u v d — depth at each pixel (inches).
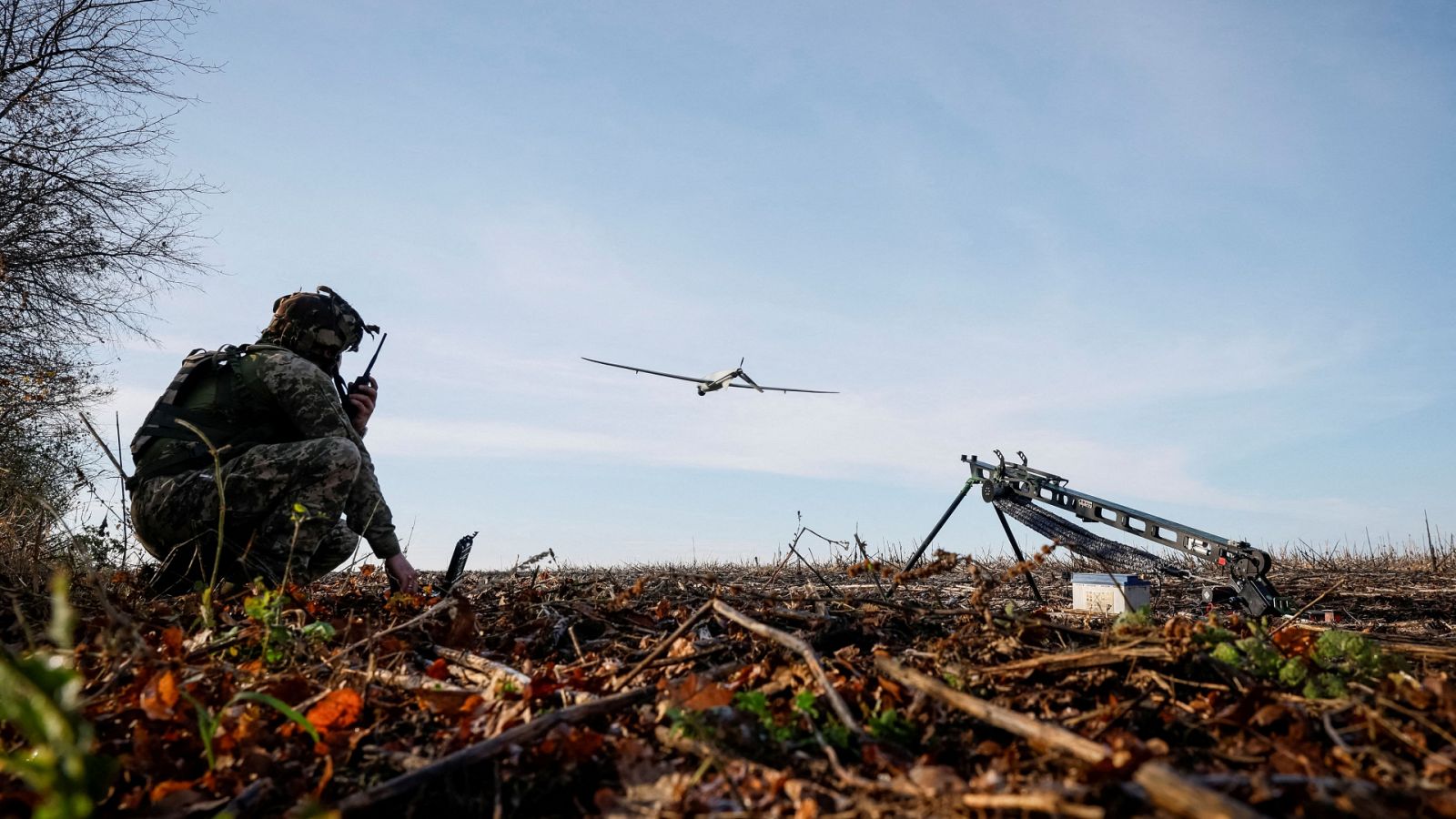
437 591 191.5
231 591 163.9
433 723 101.2
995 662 117.2
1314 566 398.9
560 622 153.3
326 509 179.6
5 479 264.1
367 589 220.5
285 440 188.7
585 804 80.7
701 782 80.5
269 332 197.0
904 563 310.7
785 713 94.4
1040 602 230.8
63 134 453.7
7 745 83.8
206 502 173.3
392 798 78.5
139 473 181.3
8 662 56.1
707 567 373.1
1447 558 393.7
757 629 104.7
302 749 91.8
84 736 57.6
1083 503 256.1
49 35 442.9
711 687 94.2
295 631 132.1
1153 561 229.9
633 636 148.1
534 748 86.8
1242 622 171.0
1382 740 87.3
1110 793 66.4
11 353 427.5
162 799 78.9
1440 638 185.5
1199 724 92.4
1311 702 97.3
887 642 138.7
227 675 109.3
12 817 75.1
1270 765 81.5
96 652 119.5
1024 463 272.1
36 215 444.8
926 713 94.3
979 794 70.2
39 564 172.4
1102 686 106.6
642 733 92.0
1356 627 208.4
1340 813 66.1
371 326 211.5
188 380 188.9
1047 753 82.4
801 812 72.2
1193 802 58.9
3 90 431.8
